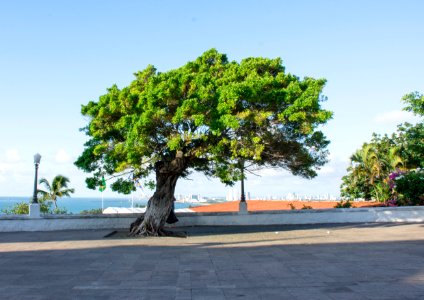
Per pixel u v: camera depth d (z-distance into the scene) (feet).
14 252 44.01
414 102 71.92
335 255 39.60
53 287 26.91
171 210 69.97
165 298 23.95
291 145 61.93
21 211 89.76
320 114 51.96
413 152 91.35
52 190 146.20
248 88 50.67
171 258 39.01
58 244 51.65
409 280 27.84
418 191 88.48
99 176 62.18
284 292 25.07
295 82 55.67
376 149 98.99
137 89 58.34
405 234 58.75
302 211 81.92
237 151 55.47
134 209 100.42
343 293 24.52
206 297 24.09
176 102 52.65
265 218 81.10
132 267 34.19
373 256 38.60
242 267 33.81
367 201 102.27
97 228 75.61
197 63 63.62
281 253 41.57
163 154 59.47
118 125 53.72
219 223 80.18
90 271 32.50
